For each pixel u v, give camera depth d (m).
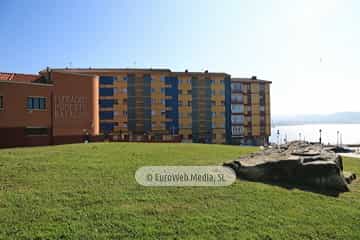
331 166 9.02
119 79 60.81
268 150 12.59
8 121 30.89
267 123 71.31
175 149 18.16
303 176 9.22
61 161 11.55
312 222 6.32
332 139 115.44
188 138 63.34
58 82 35.16
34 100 33.03
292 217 6.53
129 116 60.81
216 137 64.88
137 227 5.70
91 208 6.57
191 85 64.12
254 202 7.36
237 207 6.96
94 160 12.05
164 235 5.44
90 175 9.41
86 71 59.50
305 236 5.69
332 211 7.02
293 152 11.19
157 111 62.09
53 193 7.50
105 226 5.70
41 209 6.41
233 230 5.74
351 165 14.93
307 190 8.71
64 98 35.62
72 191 7.71
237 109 68.50
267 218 6.39
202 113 64.31
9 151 14.80
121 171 10.07
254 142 69.81
